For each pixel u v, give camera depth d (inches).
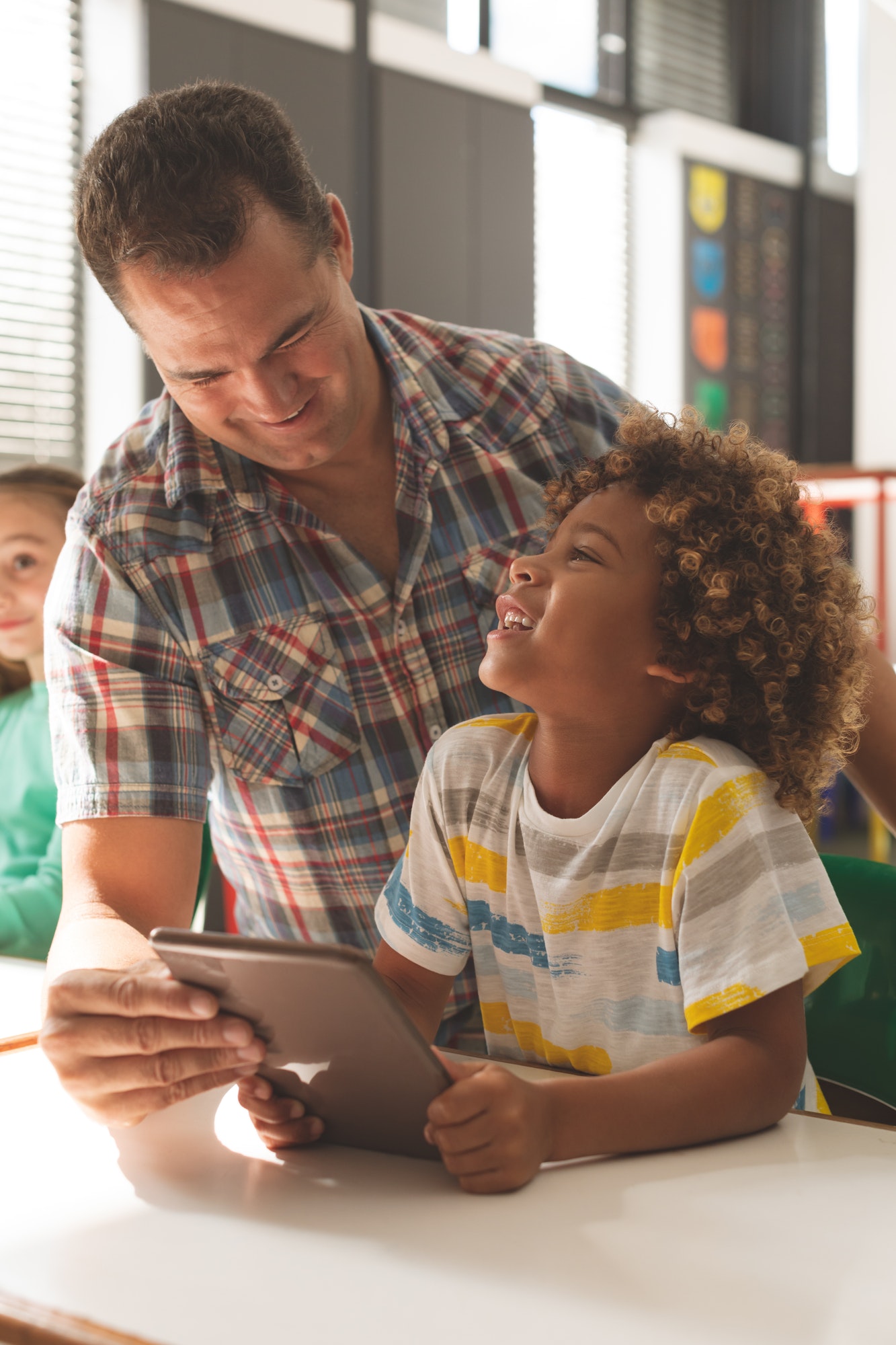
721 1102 28.0
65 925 36.4
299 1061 26.6
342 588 45.4
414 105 158.4
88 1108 28.3
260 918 50.0
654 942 32.7
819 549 36.8
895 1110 40.5
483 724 38.5
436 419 47.2
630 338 208.5
